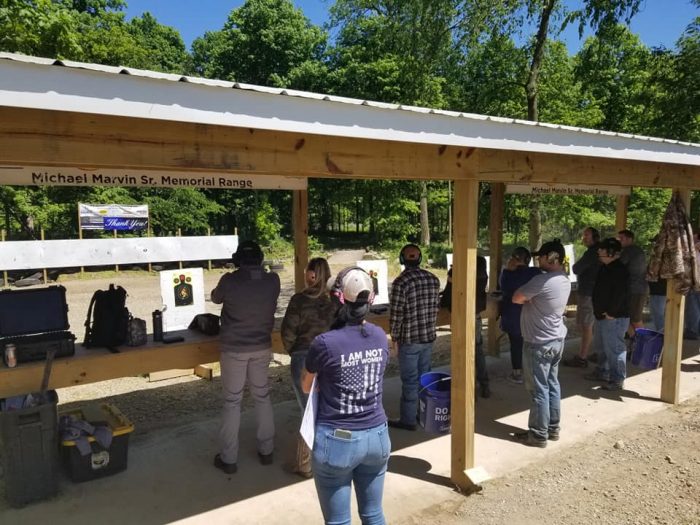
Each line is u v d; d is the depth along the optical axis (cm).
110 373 410
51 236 1991
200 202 2380
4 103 180
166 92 213
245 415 528
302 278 620
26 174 409
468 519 353
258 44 3203
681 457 445
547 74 1457
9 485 358
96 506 361
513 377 634
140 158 242
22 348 379
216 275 1811
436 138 309
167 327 655
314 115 256
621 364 600
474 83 1453
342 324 260
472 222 381
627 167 495
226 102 228
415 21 1191
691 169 572
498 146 341
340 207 3569
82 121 227
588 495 385
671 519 355
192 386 631
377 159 327
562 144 379
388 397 584
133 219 1770
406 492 386
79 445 382
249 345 395
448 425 403
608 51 1212
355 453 247
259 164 279
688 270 557
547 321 446
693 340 834
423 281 466
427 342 474
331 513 253
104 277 1742
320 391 254
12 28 827
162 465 420
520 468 424
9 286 1537
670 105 1191
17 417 349
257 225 2552
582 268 677
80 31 1892
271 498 373
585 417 529
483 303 572
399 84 2366
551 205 1444
